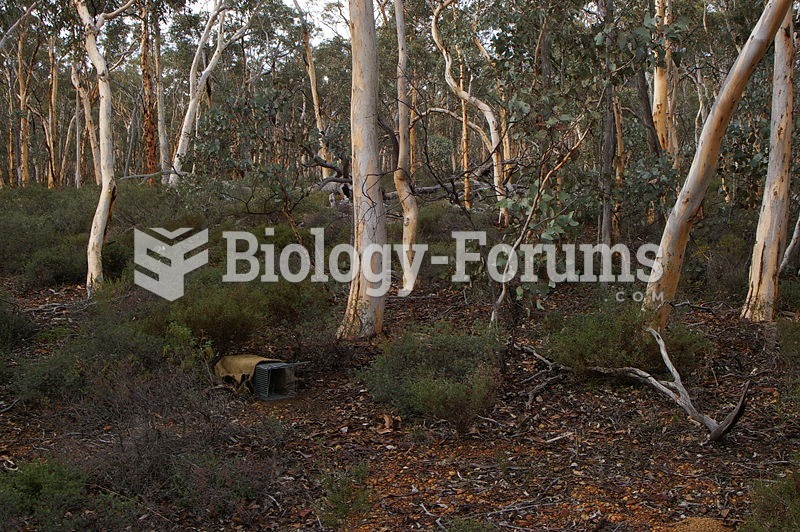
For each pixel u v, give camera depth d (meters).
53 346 7.91
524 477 4.81
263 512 4.30
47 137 31.23
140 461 4.56
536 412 6.11
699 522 3.97
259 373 6.50
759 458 5.03
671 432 5.57
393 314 9.76
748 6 13.99
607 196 10.18
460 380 6.29
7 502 3.79
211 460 4.62
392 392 6.12
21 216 14.78
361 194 8.44
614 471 4.88
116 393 5.42
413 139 18.73
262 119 10.28
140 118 40.25
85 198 16.14
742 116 13.95
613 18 8.58
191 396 5.27
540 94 7.92
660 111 13.70
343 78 28.47
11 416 5.80
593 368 6.59
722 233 12.13
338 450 5.32
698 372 6.66
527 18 9.54
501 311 8.36
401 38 10.93
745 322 8.61
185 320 7.11
